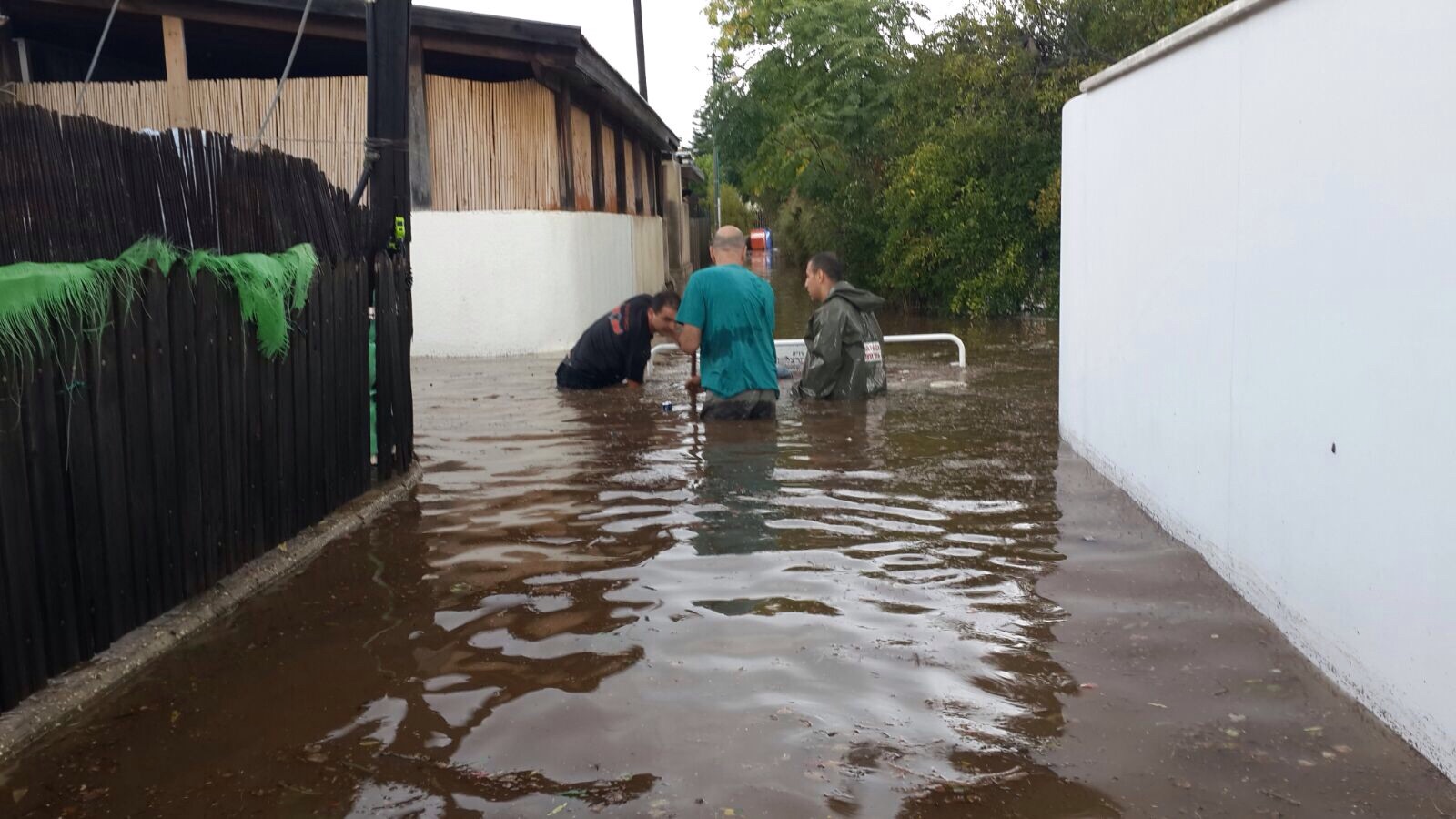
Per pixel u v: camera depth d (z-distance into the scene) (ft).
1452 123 7.82
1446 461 7.98
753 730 9.32
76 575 10.53
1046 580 13.09
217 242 13.07
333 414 16.30
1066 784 8.37
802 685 10.21
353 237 17.31
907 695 9.97
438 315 39.96
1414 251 8.38
